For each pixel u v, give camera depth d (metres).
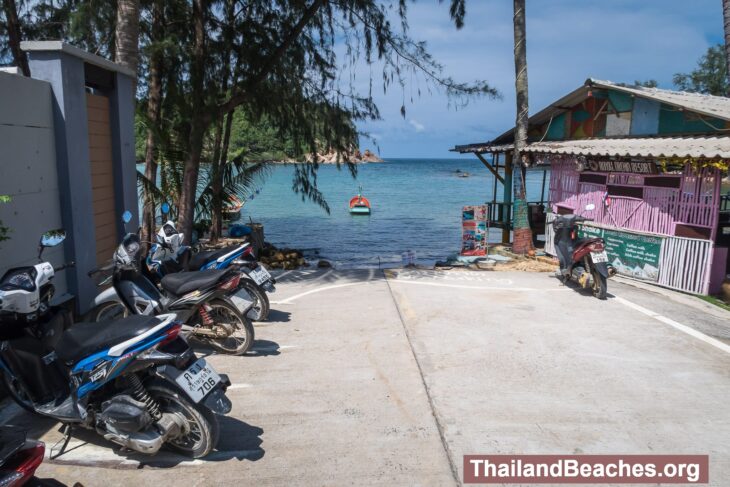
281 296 8.08
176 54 9.38
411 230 21.98
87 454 3.77
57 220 5.83
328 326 6.56
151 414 3.51
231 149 12.96
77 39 10.95
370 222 24.53
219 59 10.70
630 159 9.34
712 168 8.16
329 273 9.92
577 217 8.62
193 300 5.27
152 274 5.84
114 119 7.01
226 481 3.47
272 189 42.06
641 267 9.12
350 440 3.95
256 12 10.62
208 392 3.50
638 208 9.36
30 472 2.54
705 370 5.31
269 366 5.30
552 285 8.84
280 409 4.42
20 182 5.21
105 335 3.56
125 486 3.43
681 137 9.91
